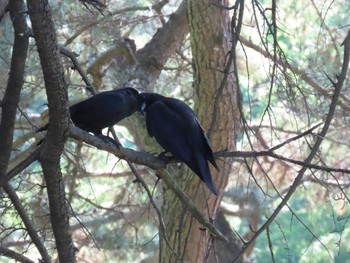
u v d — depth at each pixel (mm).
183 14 15359
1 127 8305
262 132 17656
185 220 12852
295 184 8469
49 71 6641
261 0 17562
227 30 12641
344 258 20531
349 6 16688
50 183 7594
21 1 7855
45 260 8906
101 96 7820
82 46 16250
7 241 14648
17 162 15359
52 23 6512
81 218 16281
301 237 24750
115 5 15859
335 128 16312
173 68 16938
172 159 7832
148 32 17266
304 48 17000
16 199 8852
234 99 12594
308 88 15367
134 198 17203
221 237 8078
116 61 15289
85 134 7277
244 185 18812
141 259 17625
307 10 17297
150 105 8055
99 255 16781
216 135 12570
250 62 16922
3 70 12297
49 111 6918
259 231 8531
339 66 15344
